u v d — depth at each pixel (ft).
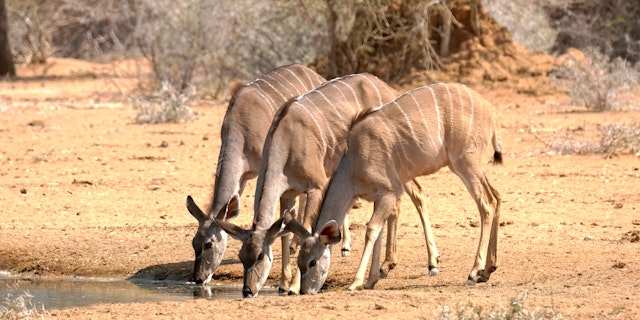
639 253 122.42
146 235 144.77
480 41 321.73
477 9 325.21
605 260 118.93
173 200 168.66
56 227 150.30
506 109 282.36
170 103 277.03
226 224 110.42
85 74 443.73
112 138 240.73
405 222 146.41
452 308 92.22
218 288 122.93
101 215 157.99
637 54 361.92
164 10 340.18
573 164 193.98
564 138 216.33
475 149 110.52
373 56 321.32
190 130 256.32
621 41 373.61
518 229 139.44
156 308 98.94
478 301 95.81
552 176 181.68
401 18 315.58
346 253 128.16
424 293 101.35
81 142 234.38
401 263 123.95
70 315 98.02
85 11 514.27
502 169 189.47
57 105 326.03
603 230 138.21
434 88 111.24
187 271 128.88
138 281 127.65
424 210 118.32
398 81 313.53
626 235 133.59
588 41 373.61
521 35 363.35
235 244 138.82
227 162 124.77
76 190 176.86
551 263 118.32
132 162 205.77
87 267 132.87
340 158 118.32
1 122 275.39
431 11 321.52
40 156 211.82
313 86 135.85
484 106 112.16
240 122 126.82
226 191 122.93
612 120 250.98
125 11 433.89
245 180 127.85
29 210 161.17
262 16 328.49
